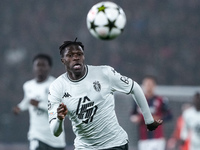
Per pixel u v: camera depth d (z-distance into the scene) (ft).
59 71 256.73
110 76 61.52
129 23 290.15
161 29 285.84
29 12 296.71
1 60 268.62
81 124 61.57
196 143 129.29
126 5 299.38
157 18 292.61
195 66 261.24
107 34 66.49
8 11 296.10
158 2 300.40
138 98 63.26
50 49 276.00
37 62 101.09
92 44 275.80
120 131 63.16
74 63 58.95
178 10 297.74
